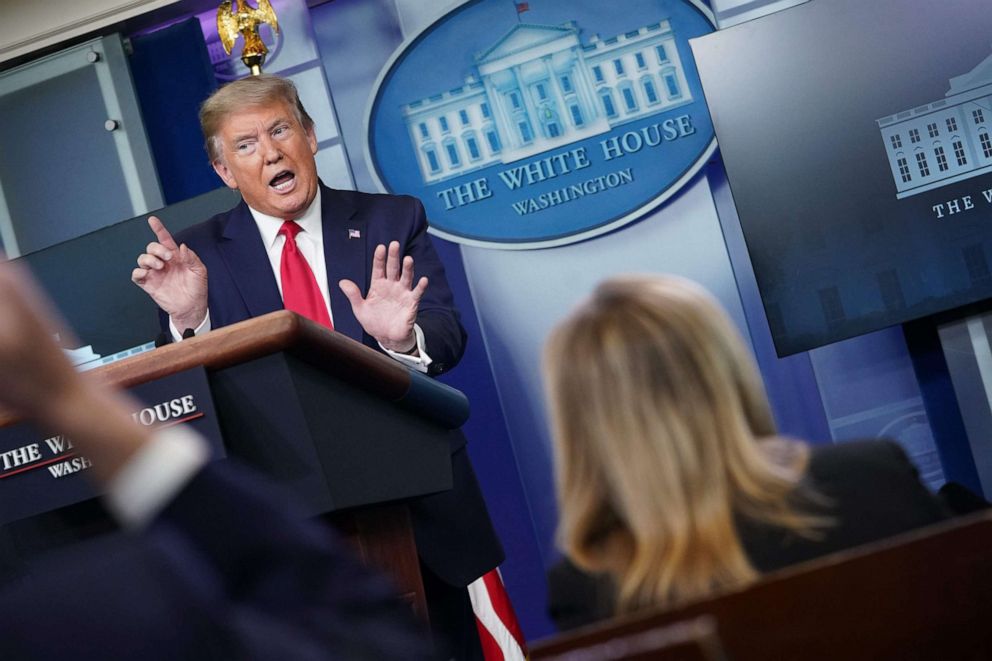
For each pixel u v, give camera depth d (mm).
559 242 5051
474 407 5070
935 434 4812
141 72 5141
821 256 4520
